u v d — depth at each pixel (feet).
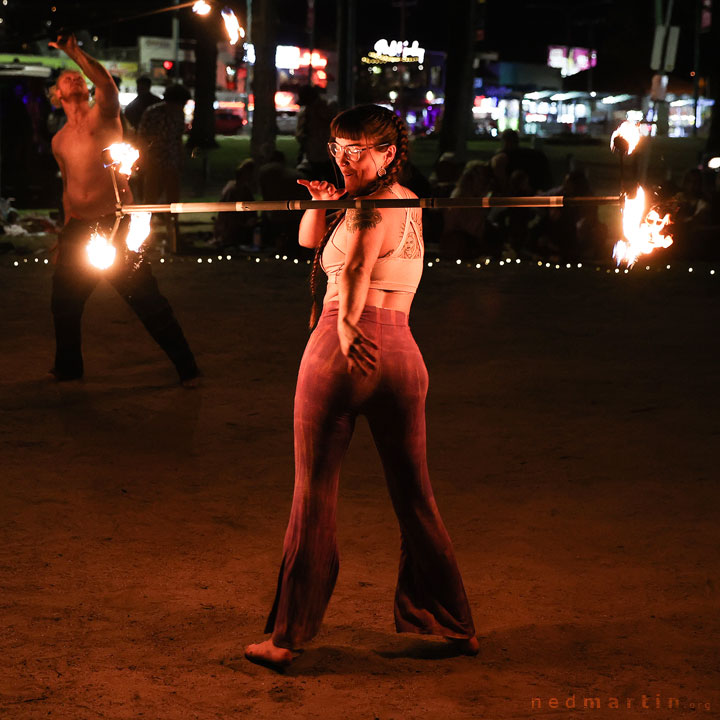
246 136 175.11
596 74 169.68
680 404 24.29
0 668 11.81
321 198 11.93
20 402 23.94
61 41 22.94
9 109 62.18
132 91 177.68
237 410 23.72
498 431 22.26
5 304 35.78
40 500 17.88
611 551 15.81
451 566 12.23
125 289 24.53
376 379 11.55
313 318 12.16
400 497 12.12
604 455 20.61
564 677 11.75
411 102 217.36
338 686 11.53
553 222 48.03
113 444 21.12
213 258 46.80
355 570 15.11
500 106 213.87
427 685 11.57
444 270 44.75
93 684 11.44
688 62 154.40
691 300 38.52
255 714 10.82
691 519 17.12
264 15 68.74
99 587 14.39
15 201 62.75
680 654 12.32
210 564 15.33
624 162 10.85
